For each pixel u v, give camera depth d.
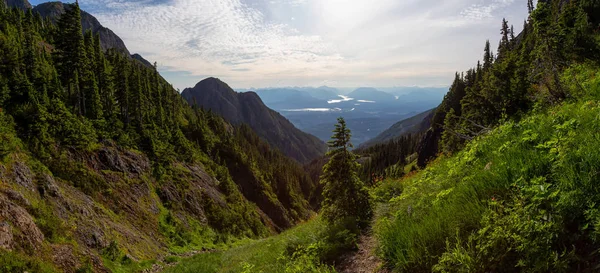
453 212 4.39
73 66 33.53
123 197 25.45
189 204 36.25
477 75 51.16
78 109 30.47
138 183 29.06
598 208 2.87
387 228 5.48
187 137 70.19
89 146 26.42
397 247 4.71
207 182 48.44
